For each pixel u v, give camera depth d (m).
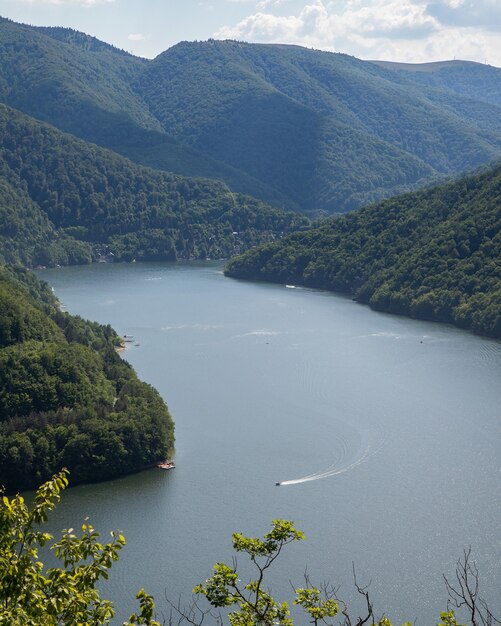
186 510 126.06
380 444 150.38
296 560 111.25
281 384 186.50
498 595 103.44
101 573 42.72
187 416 165.00
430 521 121.69
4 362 156.50
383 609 100.94
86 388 159.00
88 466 140.62
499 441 151.62
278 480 135.75
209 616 98.44
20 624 40.28
